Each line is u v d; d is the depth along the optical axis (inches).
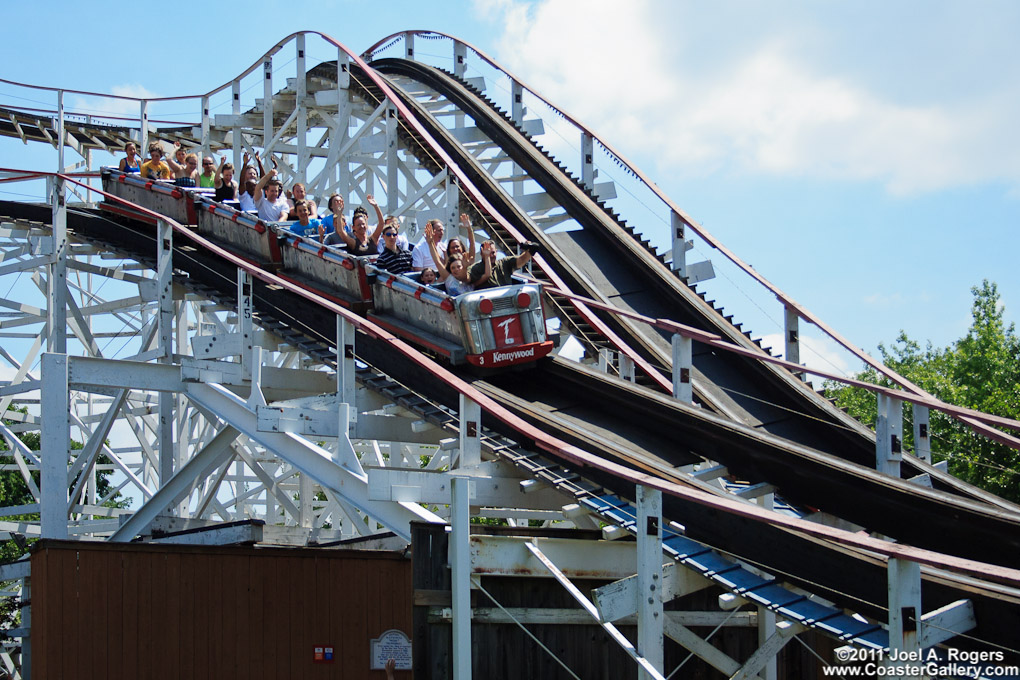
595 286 1033.5
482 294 759.1
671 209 1073.5
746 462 649.6
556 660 566.9
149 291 1000.2
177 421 1169.4
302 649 647.1
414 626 548.4
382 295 861.2
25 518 2196.1
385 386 765.3
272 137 1572.3
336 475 676.7
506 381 778.2
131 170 1235.9
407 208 1203.9
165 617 619.8
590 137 1230.3
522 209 1173.7
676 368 748.0
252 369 765.9
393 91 1314.0
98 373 816.3
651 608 478.3
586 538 620.4
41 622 595.8
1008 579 355.3
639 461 598.2
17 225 1211.9
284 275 989.8
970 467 1405.0
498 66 1390.3
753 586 514.3
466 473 626.2
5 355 1234.0
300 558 655.1
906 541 575.8
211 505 1275.8
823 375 697.0
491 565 548.7
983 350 1877.5
